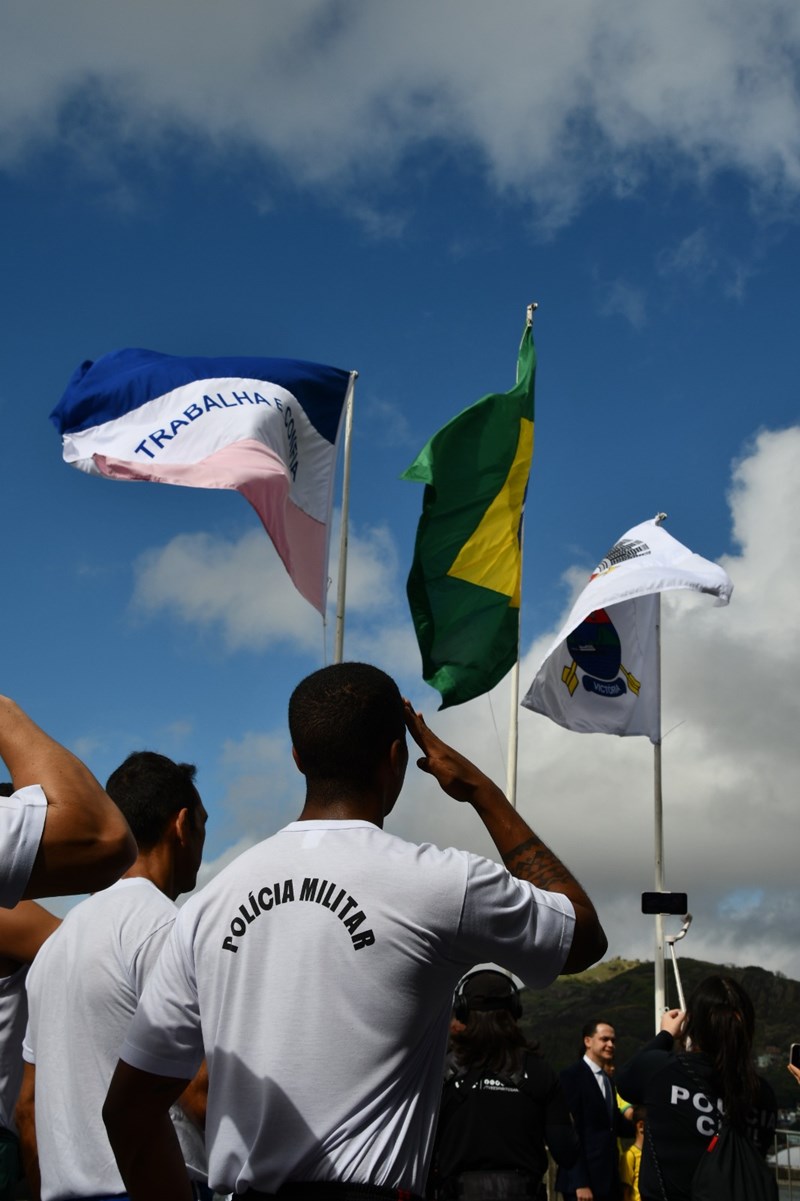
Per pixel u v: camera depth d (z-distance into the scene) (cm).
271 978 232
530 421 1378
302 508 1230
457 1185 509
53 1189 316
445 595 1308
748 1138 462
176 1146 247
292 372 1219
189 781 377
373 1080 226
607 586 1454
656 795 1547
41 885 190
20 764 199
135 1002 321
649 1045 517
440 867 237
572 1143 522
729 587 1406
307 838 245
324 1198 219
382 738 256
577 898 253
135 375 1154
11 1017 370
